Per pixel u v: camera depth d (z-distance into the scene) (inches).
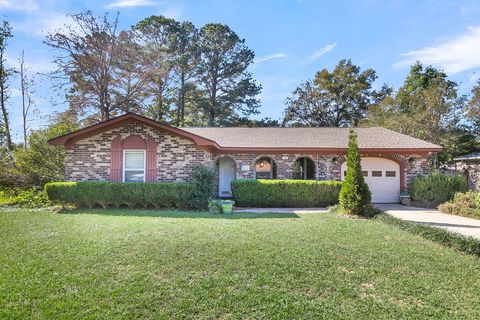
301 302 155.6
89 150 498.3
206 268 195.3
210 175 463.2
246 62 1325.0
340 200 418.9
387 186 603.2
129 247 233.1
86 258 209.5
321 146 589.0
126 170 500.7
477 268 205.8
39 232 279.7
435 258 223.8
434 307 153.6
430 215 423.2
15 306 146.3
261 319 140.8
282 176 596.7
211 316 142.4
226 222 336.5
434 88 1042.7
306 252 228.7
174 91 1226.0
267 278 181.9
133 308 147.0
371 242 262.4
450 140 976.3
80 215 374.0
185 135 489.7
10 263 199.9
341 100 1395.2
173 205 454.6
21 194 492.1
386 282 181.2
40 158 581.3
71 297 155.9
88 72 928.9
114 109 993.5
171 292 162.9
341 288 172.1
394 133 677.3
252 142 613.6
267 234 280.5
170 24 1227.9
